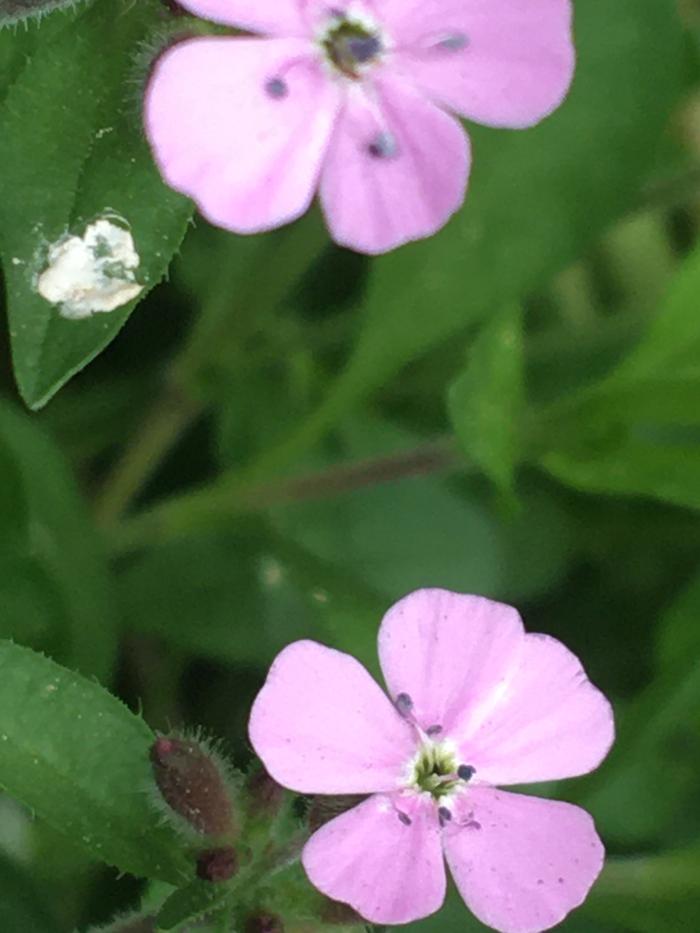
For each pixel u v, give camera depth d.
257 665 0.14
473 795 0.10
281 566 0.13
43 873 0.13
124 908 0.12
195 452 0.15
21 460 0.12
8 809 0.13
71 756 0.10
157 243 0.10
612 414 0.12
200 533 0.14
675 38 0.13
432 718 0.10
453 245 0.13
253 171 0.10
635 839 0.13
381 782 0.10
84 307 0.10
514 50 0.10
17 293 0.10
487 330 0.12
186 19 0.10
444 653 0.10
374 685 0.10
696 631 0.13
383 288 0.13
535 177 0.13
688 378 0.12
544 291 0.15
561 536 0.14
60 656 0.12
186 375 0.14
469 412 0.12
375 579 0.14
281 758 0.10
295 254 0.14
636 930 0.13
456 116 0.11
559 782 0.13
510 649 0.10
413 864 0.10
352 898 0.10
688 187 0.14
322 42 0.10
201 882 0.10
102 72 0.10
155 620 0.14
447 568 0.14
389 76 0.10
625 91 0.13
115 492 0.14
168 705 0.14
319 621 0.13
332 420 0.13
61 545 0.12
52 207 0.10
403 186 0.10
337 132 0.10
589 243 0.13
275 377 0.14
